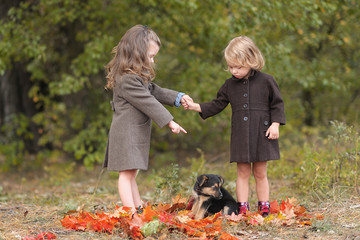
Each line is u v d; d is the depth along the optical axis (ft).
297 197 20.11
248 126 16.15
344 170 20.34
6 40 30.91
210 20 34.14
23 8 33.35
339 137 21.12
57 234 14.10
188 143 44.70
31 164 39.65
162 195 19.17
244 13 29.12
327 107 44.19
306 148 23.76
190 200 17.06
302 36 37.47
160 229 13.96
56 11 32.17
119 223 14.37
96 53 31.48
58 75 38.50
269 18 28.27
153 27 34.27
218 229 13.97
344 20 36.52
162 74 36.86
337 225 14.84
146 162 15.62
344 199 18.22
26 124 37.09
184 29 35.19
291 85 41.65
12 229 15.01
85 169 36.91
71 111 37.24
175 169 19.31
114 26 35.14
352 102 43.16
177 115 34.47
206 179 15.85
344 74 40.83
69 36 38.11
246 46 15.93
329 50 42.04
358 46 40.70
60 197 23.45
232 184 21.77
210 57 35.88
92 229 14.55
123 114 15.53
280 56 31.73
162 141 42.16
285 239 13.70
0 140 38.55
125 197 15.40
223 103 17.24
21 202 22.24
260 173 16.62
